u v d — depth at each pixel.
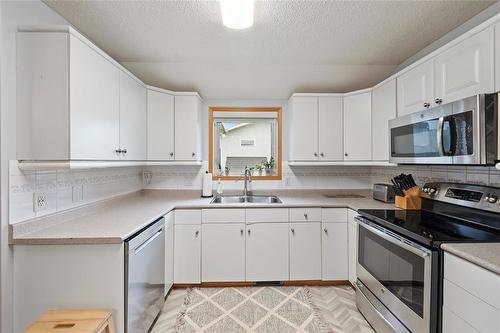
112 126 1.87
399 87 2.13
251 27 1.91
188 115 2.74
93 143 1.63
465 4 1.64
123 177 2.62
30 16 1.49
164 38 2.08
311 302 2.19
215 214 2.43
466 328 1.10
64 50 1.41
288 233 2.47
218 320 1.95
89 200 2.03
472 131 1.30
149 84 2.81
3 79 1.33
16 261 1.40
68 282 1.41
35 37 1.41
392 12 1.72
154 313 1.85
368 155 2.62
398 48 2.26
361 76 2.80
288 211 2.47
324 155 2.80
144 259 1.66
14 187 1.38
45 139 1.41
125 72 2.08
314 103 2.80
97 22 1.84
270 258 2.46
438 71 1.67
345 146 2.76
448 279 1.21
